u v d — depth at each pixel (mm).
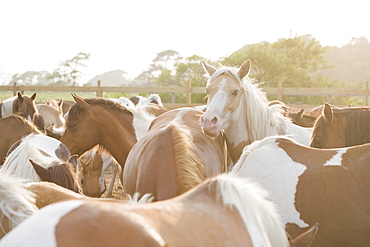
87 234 1678
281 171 3584
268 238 2639
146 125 6098
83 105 5883
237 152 4773
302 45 43125
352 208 3295
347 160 3457
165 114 5262
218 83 4633
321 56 43438
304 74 37312
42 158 4539
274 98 30031
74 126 5887
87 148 5977
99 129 5973
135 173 4047
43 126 8414
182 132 3865
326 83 39344
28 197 2592
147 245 1723
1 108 9648
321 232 3367
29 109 8211
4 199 2486
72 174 4016
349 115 4379
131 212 1900
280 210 3486
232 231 2264
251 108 4699
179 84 39156
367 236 3277
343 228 3312
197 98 29156
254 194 2631
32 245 1614
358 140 4305
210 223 2188
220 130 4484
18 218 2449
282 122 4984
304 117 6777
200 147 4121
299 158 3607
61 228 1674
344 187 3342
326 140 4363
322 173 3441
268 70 36750
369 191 3283
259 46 38406
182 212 2164
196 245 1968
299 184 3482
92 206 1819
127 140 5930
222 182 2543
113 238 1692
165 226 1950
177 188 3154
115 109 6027
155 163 3562
